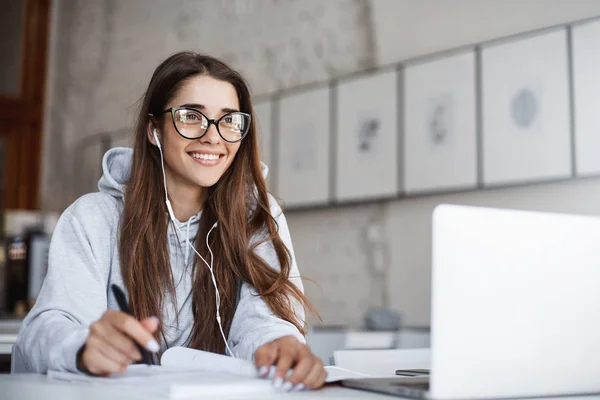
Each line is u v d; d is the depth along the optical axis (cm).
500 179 325
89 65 577
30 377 108
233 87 149
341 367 125
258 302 145
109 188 150
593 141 296
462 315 90
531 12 328
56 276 131
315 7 424
